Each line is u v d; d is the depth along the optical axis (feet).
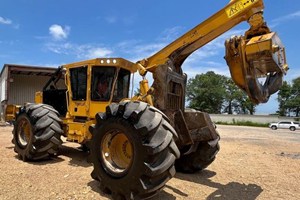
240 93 241.76
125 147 13.88
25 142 20.93
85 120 20.58
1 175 16.05
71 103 21.35
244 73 13.56
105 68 19.75
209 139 16.60
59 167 18.57
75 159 21.34
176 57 16.75
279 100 230.27
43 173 16.87
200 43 16.15
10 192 13.23
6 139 32.53
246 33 14.37
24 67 57.41
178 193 14.24
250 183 16.85
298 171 20.61
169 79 15.71
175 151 12.42
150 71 16.58
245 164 22.53
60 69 22.80
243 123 152.87
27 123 20.53
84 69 20.59
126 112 12.84
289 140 50.11
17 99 64.54
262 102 14.43
